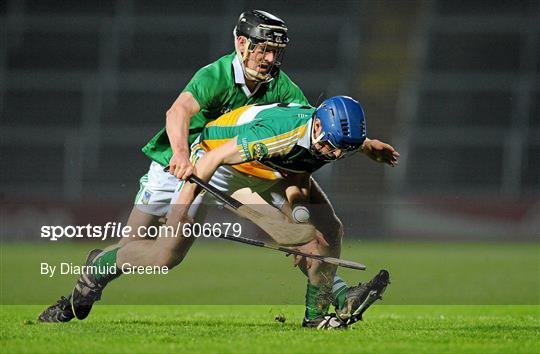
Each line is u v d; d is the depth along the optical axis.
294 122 18.25
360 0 93.06
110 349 15.75
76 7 91.94
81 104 86.62
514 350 15.99
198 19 91.31
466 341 17.17
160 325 20.69
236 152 18.45
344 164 80.19
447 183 80.19
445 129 83.19
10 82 87.94
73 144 82.06
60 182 80.94
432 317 24.62
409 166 81.25
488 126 83.69
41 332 18.53
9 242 68.81
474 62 88.69
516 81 85.06
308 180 20.06
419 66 89.19
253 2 91.88
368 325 21.17
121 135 82.50
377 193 79.50
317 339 17.23
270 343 16.56
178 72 89.19
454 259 51.88
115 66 89.56
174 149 19.00
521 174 79.69
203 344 16.41
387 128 85.62
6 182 81.12
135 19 91.94
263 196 20.47
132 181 80.56
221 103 20.80
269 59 20.42
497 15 90.25
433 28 91.44
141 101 86.38
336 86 86.75
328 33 90.88
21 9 92.38
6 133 82.25
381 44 91.00
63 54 90.06
